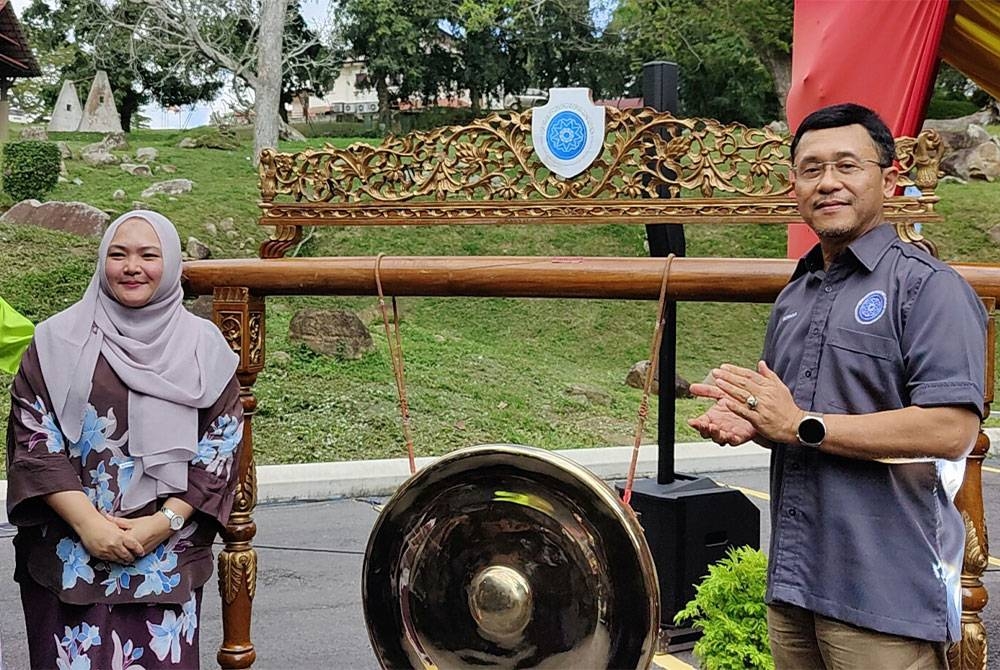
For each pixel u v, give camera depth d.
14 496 2.94
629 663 2.48
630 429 11.10
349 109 38.22
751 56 21.89
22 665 4.77
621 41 24.02
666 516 4.60
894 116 4.25
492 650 2.65
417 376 12.05
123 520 2.94
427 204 3.55
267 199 3.71
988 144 18.77
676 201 3.34
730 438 2.48
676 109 4.76
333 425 10.38
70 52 28.81
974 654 3.00
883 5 4.24
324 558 6.72
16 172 16.62
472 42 25.39
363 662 4.87
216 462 3.10
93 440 2.98
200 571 3.09
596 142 3.39
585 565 2.54
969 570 3.00
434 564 2.72
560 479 2.54
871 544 2.34
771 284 3.15
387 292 3.53
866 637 2.35
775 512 2.54
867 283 2.39
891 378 2.32
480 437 10.48
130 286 3.04
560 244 17.42
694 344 15.09
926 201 3.06
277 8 20.59
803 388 2.43
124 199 17.36
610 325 15.27
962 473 2.47
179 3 20.36
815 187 2.43
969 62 5.68
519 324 15.26
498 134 3.48
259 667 4.80
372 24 25.45
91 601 2.94
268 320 13.22
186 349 3.09
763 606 3.65
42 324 3.07
